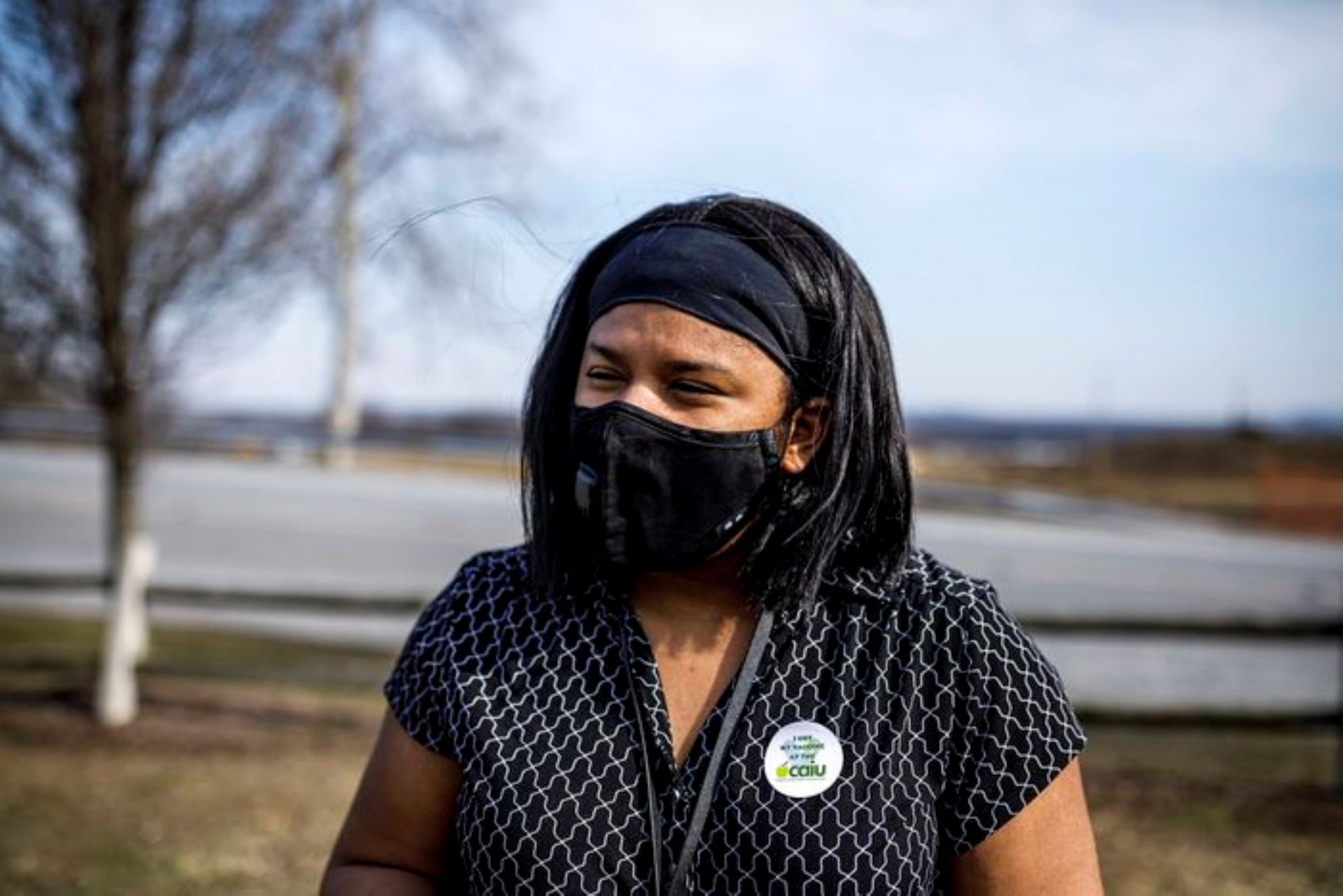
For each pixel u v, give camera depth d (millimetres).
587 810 1343
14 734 5742
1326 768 5832
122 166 5402
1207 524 25156
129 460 6070
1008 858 1376
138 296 5551
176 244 5469
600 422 1369
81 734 5785
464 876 1414
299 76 5512
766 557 1395
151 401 5984
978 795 1367
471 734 1389
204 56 5348
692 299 1364
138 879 4004
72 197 5418
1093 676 8469
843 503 1393
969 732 1369
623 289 1399
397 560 12672
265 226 5543
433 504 18531
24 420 23094
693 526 1365
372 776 1513
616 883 1328
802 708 1355
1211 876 4215
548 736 1374
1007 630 1410
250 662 7145
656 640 1428
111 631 6098
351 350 6289
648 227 1496
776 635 1395
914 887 1319
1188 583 13789
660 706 1377
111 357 5617
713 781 1331
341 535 14367
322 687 6941
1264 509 30016
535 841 1335
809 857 1296
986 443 85125
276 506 17172
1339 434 55625
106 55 5270
